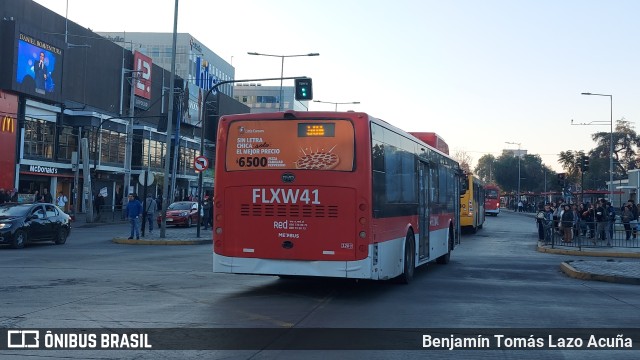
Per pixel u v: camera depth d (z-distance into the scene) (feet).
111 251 70.38
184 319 30.37
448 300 37.88
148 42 317.63
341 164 37.06
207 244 84.33
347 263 36.68
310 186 37.29
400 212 43.29
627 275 48.73
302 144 37.65
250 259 38.04
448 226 61.57
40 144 141.90
